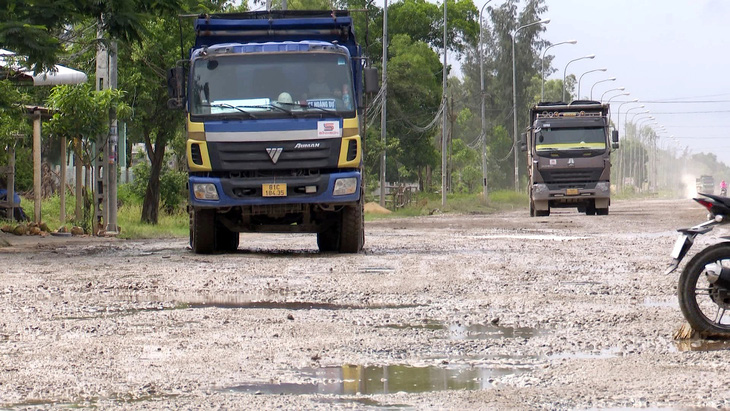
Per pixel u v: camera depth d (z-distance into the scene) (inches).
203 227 1535.4
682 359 593.3
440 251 1560.0
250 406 470.9
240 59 1508.4
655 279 1073.5
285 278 1104.2
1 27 1526.8
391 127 6870.1
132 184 3572.8
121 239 2071.9
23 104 2284.7
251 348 642.2
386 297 928.9
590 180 3690.9
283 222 1561.3
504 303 876.6
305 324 751.1
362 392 502.6
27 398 492.7
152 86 2861.7
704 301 822.5
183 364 585.9
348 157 1489.9
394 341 669.9
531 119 3868.1
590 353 622.8
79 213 2586.1
